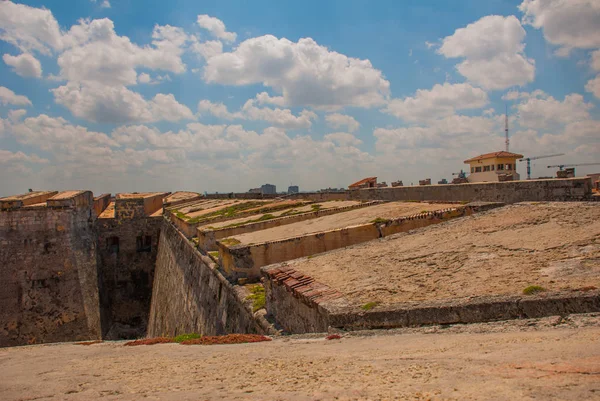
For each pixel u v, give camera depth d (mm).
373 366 5664
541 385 3865
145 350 10414
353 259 13898
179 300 32500
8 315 36188
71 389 6047
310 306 10734
